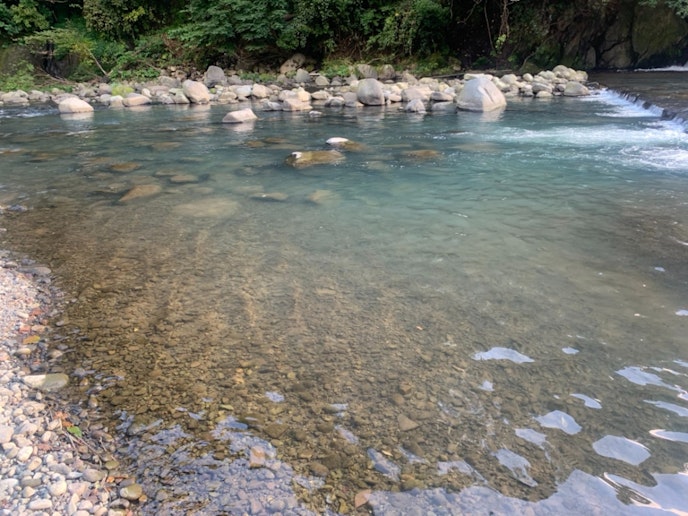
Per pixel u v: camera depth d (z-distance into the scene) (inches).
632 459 76.4
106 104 551.8
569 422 84.2
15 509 69.8
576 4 645.9
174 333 114.9
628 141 299.6
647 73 645.3
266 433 84.3
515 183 224.4
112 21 731.4
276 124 400.2
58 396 94.7
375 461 77.7
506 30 644.7
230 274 143.4
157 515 69.5
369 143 317.4
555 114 406.6
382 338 110.2
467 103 448.1
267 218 188.4
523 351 103.7
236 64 735.1
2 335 114.8
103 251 161.6
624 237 161.0
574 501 69.6
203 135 359.6
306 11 687.7
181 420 87.9
